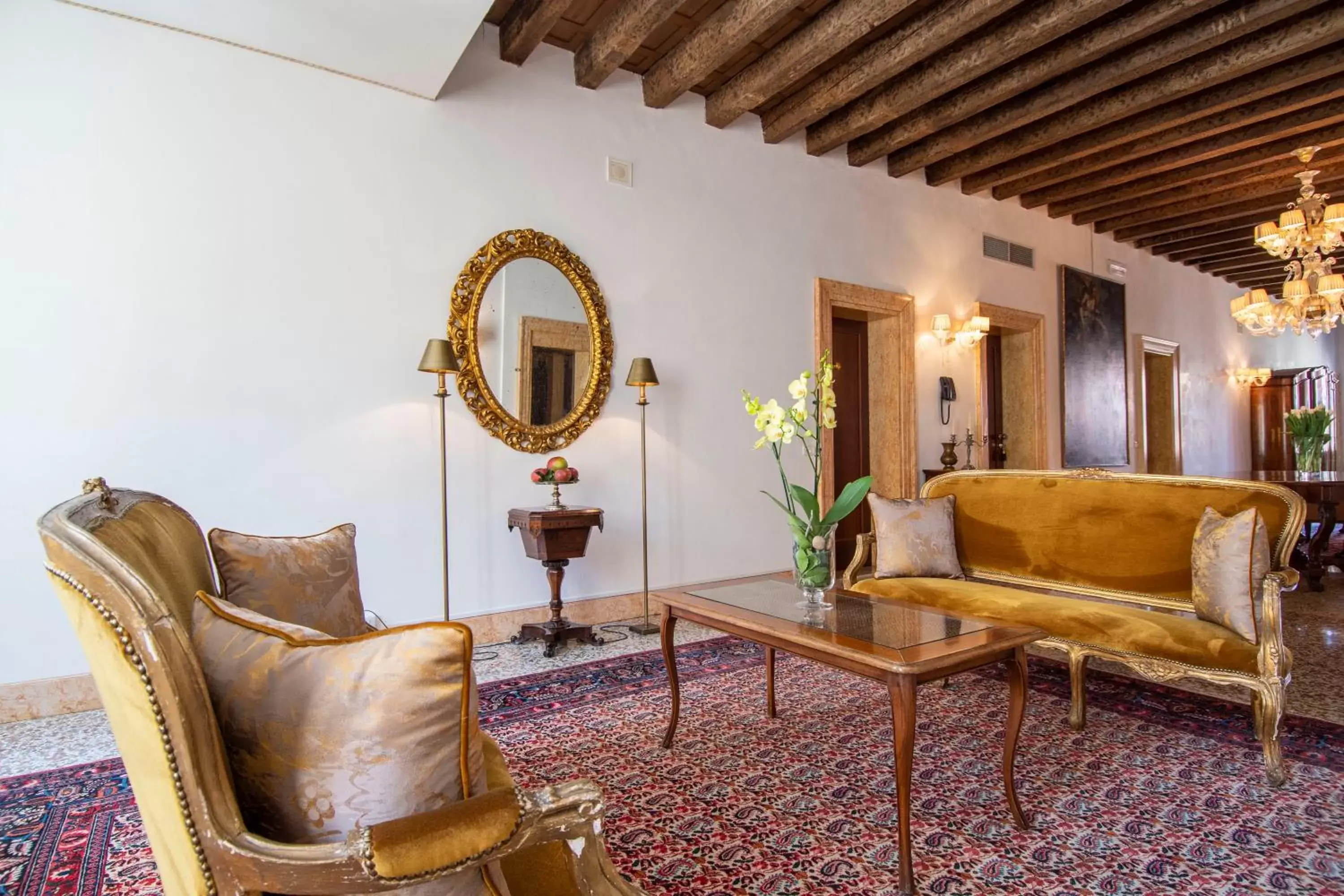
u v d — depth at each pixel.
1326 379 10.92
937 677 1.78
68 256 2.99
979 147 5.83
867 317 6.13
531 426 4.11
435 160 3.87
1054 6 3.74
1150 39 4.20
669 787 2.19
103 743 2.63
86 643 0.88
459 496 3.90
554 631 3.74
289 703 0.88
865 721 2.76
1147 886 1.67
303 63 3.50
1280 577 2.27
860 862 1.77
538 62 4.24
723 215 5.03
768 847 1.84
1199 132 5.27
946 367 6.46
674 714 2.53
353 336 3.62
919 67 4.53
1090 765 2.34
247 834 0.82
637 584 4.54
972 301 6.66
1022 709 1.97
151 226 3.16
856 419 6.23
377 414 3.67
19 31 2.92
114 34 3.09
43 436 2.94
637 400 4.57
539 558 3.77
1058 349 7.46
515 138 4.14
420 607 3.77
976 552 3.63
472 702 0.92
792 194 5.42
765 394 5.20
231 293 3.33
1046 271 7.42
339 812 0.85
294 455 3.46
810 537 2.45
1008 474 3.64
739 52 4.46
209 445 3.27
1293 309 6.38
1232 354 10.52
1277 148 5.69
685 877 1.71
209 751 0.82
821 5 3.94
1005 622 2.14
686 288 4.82
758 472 5.16
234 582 1.72
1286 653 2.27
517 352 4.08
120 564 0.85
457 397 3.90
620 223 4.53
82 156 3.03
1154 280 8.98
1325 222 5.48
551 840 0.93
